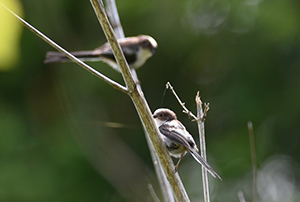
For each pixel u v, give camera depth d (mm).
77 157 12938
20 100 13586
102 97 13938
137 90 5109
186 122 14336
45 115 13664
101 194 12766
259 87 14438
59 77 13953
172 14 14258
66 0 14398
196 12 14414
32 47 13789
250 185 13680
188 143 6469
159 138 5254
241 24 14469
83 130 13602
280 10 14055
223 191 13648
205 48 14641
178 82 14680
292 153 14109
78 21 14648
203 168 5680
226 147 13938
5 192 11953
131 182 13148
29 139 13016
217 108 14367
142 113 5172
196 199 13500
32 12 13984
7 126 12898
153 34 14273
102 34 14617
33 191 12148
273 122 14172
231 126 14117
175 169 5262
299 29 14117
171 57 14594
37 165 12609
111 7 7867
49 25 14188
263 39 14422
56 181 12484
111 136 13758
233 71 14602
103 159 13250
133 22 14055
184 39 14445
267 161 13984
